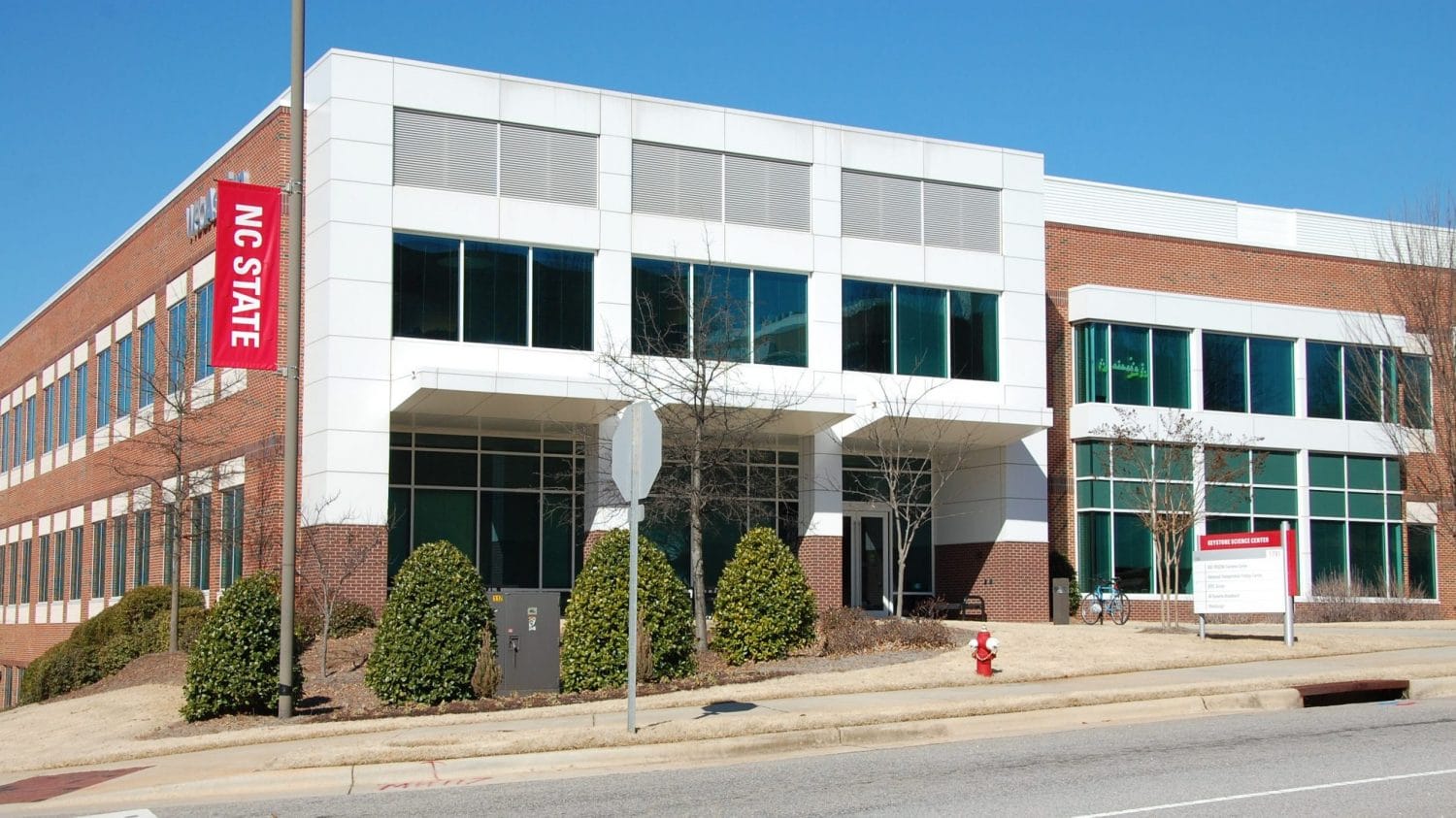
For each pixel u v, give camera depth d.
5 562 49.38
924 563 34.69
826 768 13.10
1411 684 18.45
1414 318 34.62
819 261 30.92
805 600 22.62
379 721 17.09
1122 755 13.38
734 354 29.14
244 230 19.20
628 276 29.02
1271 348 37.12
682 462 25.42
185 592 30.20
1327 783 11.62
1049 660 20.66
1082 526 34.41
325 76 27.17
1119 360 35.12
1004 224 33.12
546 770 13.61
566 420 28.48
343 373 26.38
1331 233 42.81
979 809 10.83
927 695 17.34
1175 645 22.58
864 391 31.09
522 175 28.41
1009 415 31.09
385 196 27.05
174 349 33.12
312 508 26.33
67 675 27.30
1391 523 38.22
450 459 29.19
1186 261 37.22
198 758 15.08
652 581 20.33
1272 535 22.91
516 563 29.45
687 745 14.09
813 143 31.19
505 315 27.98
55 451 43.69
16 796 13.43
